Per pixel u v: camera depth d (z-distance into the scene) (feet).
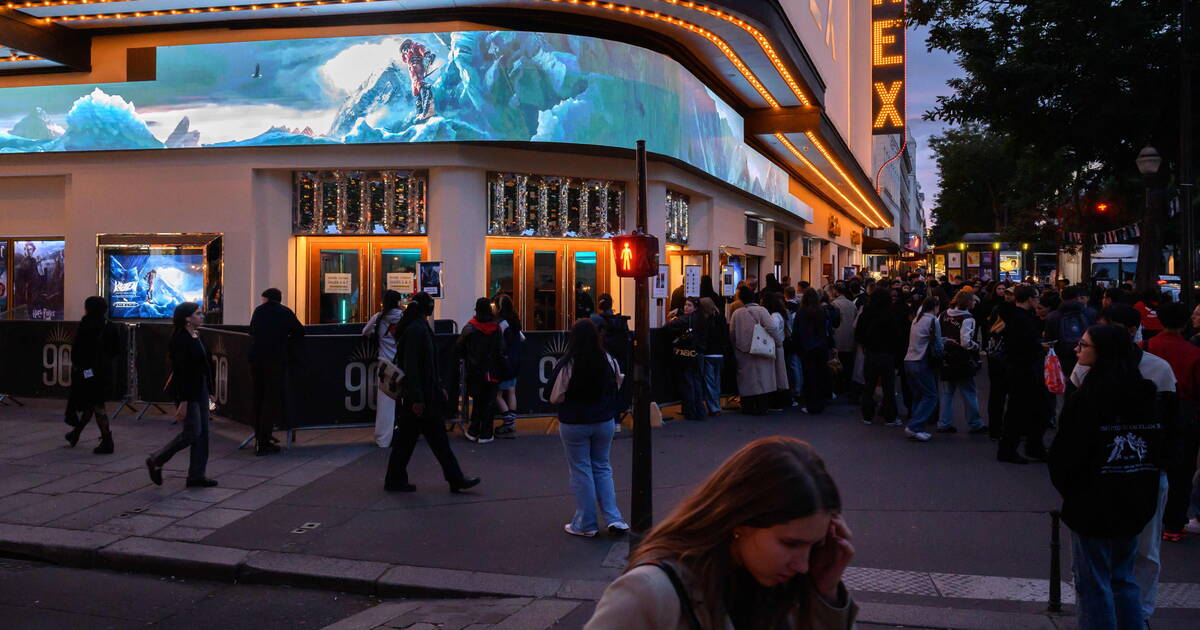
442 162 51.37
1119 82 52.03
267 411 31.89
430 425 26.23
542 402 36.86
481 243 52.85
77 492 26.30
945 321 35.29
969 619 16.63
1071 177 96.99
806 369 41.24
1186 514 21.31
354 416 33.91
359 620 17.56
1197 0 49.37
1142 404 13.51
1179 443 14.83
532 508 24.77
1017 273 134.92
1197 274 95.71
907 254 268.41
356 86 50.16
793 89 69.72
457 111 49.16
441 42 49.39
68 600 18.84
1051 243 133.28
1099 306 45.91
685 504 5.89
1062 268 136.05
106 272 53.78
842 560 5.70
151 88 52.21
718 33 54.85
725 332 41.22
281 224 52.95
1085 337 14.14
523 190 54.85
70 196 54.49
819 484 5.48
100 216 53.88
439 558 20.65
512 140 49.39
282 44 50.78
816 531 5.43
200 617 17.93
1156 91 50.78
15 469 29.17
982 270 136.67
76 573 20.76
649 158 55.57
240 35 51.90
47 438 34.30
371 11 50.49
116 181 53.67
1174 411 14.83
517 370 34.63
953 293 70.64
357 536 22.24
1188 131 45.09
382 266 54.34
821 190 122.11
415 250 54.24
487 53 49.34
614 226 58.08
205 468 27.53
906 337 39.17
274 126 50.85
